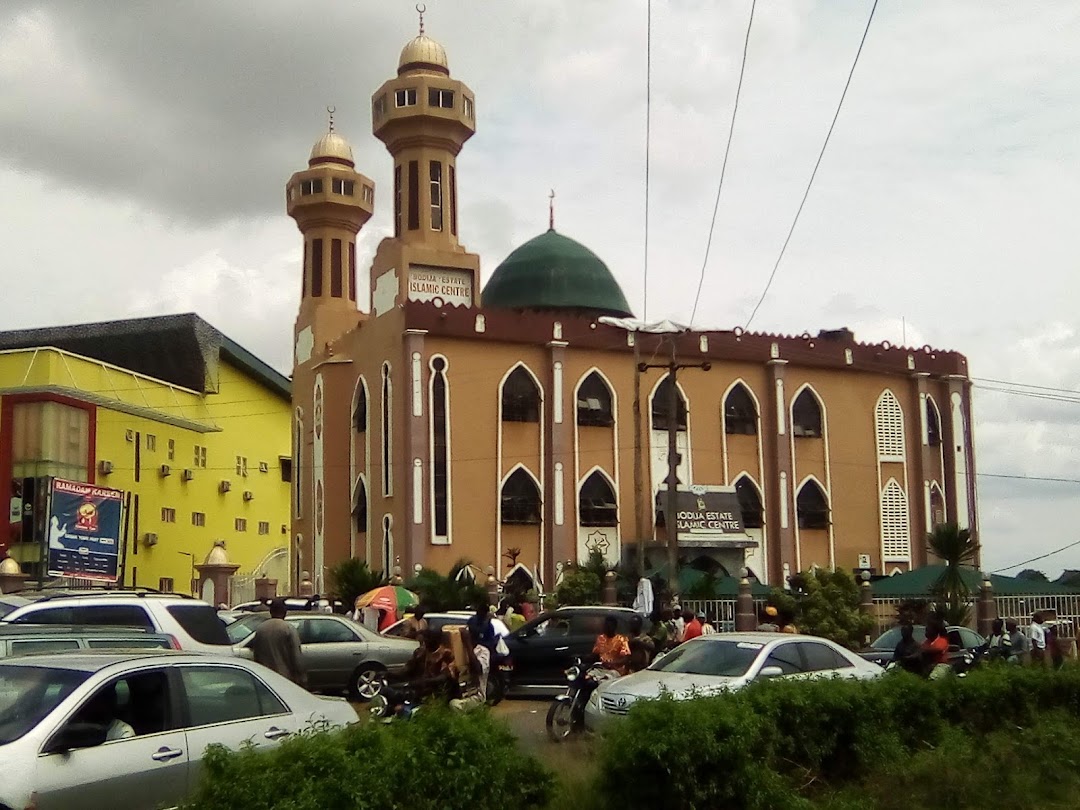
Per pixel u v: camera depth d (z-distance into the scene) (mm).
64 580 39062
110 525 40094
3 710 8914
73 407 53094
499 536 46156
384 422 47344
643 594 33688
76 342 64688
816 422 53156
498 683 22062
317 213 56125
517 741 10000
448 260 50281
